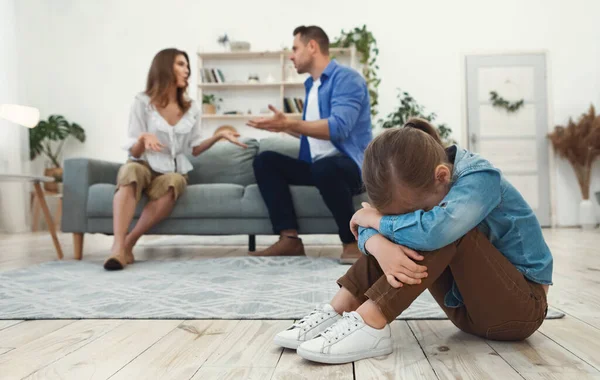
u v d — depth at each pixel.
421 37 6.05
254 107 6.07
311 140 2.83
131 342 1.15
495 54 6.00
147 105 2.80
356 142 2.70
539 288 1.05
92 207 2.88
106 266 2.36
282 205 2.78
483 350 1.05
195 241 4.26
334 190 2.51
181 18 6.22
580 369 0.92
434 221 0.90
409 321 1.33
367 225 1.03
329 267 2.38
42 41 6.32
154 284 1.95
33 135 5.90
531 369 0.92
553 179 5.95
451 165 0.98
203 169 3.51
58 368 0.96
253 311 1.45
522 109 6.00
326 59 2.88
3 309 1.50
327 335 0.98
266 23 6.15
